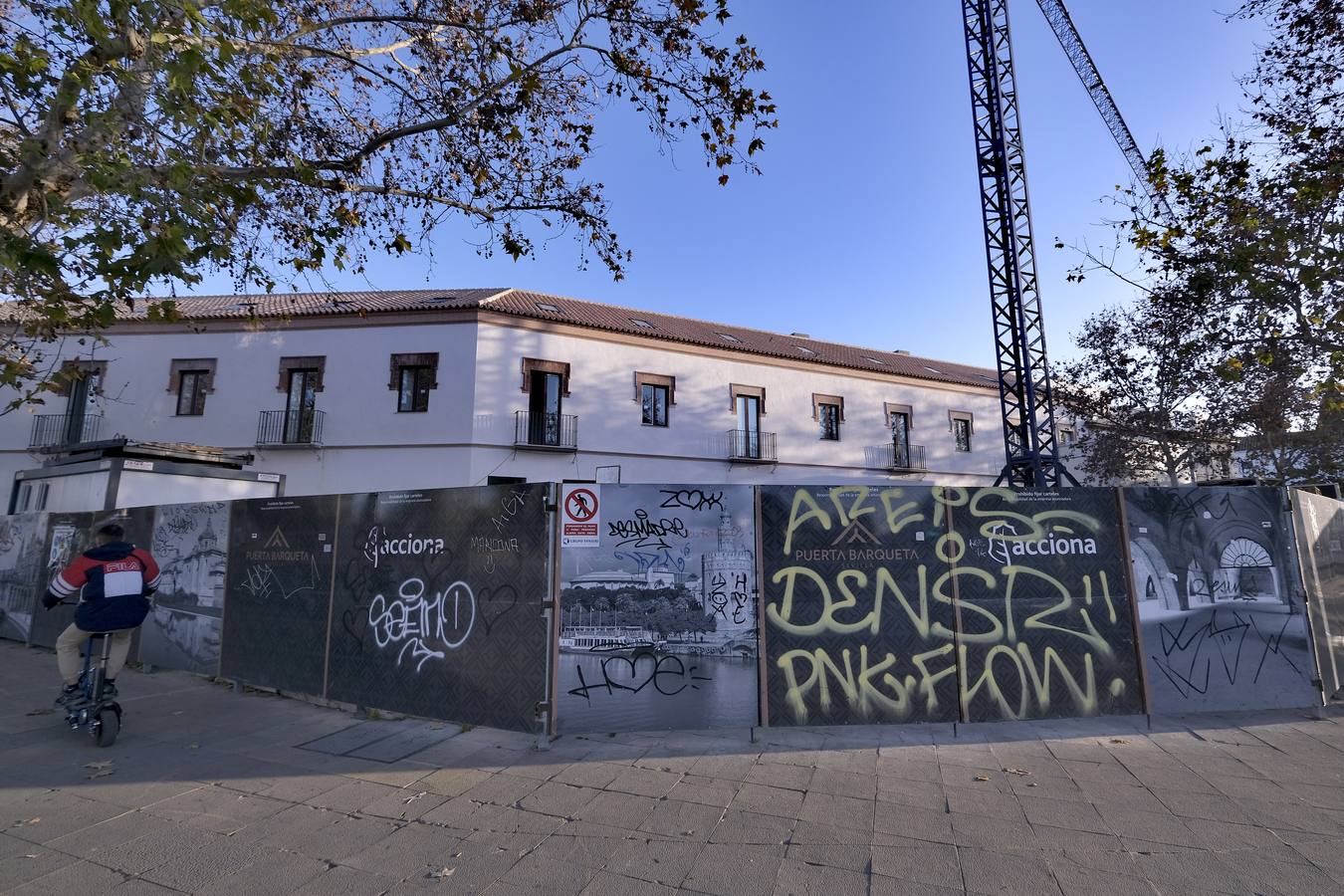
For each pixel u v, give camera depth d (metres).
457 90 8.94
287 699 6.64
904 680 5.41
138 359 21.25
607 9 8.62
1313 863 3.26
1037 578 5.65
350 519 6.43
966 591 5.57
